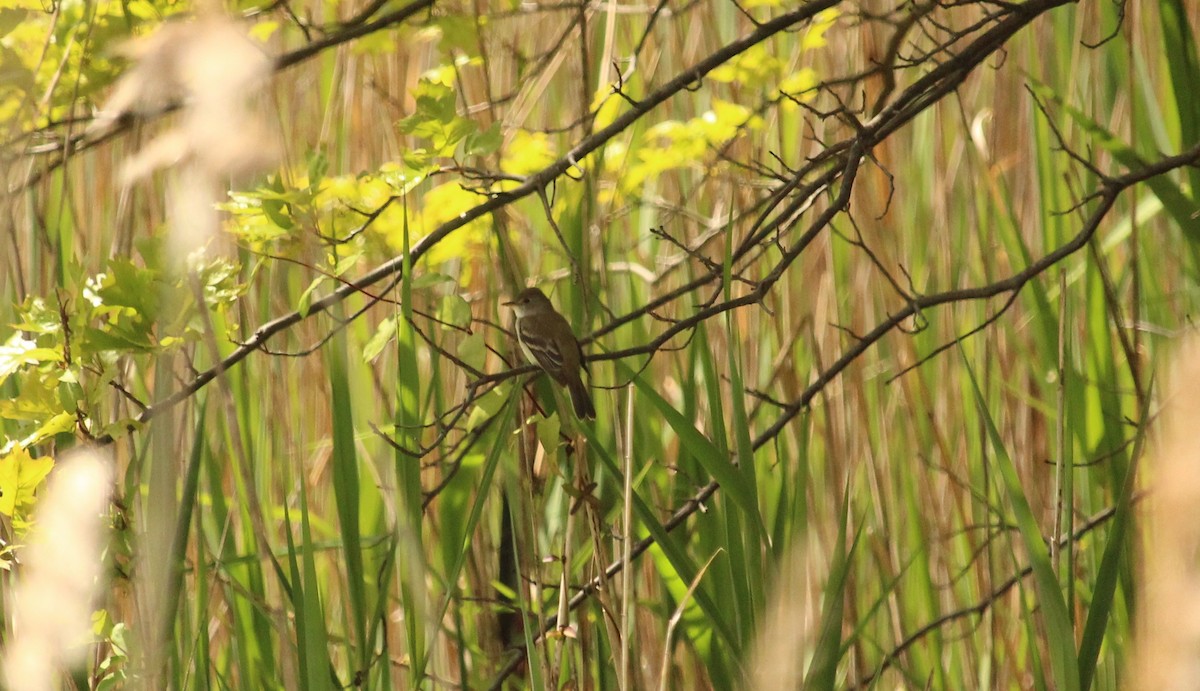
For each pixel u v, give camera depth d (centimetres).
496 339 846
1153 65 936
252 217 632
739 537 604
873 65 884
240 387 758
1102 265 801
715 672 676
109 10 669
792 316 955
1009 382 936
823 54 1035
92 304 614
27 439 599
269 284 821
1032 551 579
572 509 639
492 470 619
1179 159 679
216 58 286
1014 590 901
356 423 905
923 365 935
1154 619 180
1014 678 837
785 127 1023
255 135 283
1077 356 902
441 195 768
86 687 635
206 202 300
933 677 825
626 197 927
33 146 716
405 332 629
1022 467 923
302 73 1005
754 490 591
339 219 701
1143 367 888
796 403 725
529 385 695
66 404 604
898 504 923
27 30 695
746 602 593
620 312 977
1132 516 707
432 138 650
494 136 670
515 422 701
